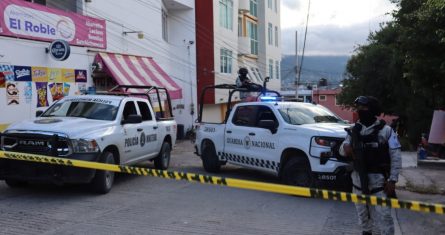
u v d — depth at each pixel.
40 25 16.16
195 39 30.39
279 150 10.08
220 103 33.31
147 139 11.53
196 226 7.14
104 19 20.00
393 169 5.53
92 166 6.68
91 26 18.92
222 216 7.80
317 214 8.07
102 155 9.26
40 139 8.62
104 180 9.26
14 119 15.09
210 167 12.66
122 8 21.73
